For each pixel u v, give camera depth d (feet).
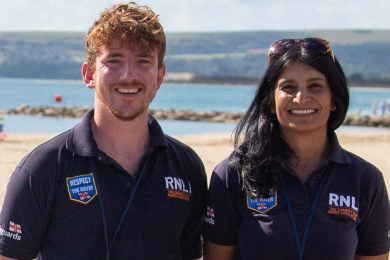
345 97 10.50
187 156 10.75
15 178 9.55
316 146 10.51
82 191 9.58
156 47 9.91
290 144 10.46
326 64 10.13
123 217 9.65
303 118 10.21
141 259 9.74
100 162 9.77
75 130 9.96
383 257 10.65
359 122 106.01
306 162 10.53
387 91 550.36
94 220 9.57
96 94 9.96
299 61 10.15
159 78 10.39
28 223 9.44
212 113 114.42
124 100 9.68
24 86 433.89
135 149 10.12
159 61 10.21
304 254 9.82
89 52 10.00
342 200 10.07
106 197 9.64
